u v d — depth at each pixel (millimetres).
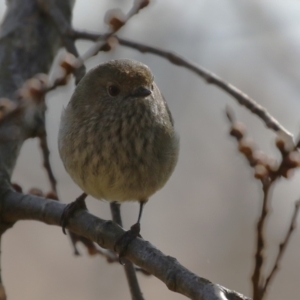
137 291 8977
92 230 8562
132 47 10031
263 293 6281
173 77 15719
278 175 6398
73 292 16547
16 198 9070
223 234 17156
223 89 9711
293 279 17141
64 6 11055
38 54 10438
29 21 10625
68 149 9391
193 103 17234
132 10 8469
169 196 17734
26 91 7523
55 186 10039
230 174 17516
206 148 17469
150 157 9219
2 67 10156
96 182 9320
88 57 8141
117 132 9125
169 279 7066
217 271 16703
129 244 8117
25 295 16406
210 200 17500
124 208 17578
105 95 9305
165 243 17266
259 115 9516
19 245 17438
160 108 9469
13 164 9523
